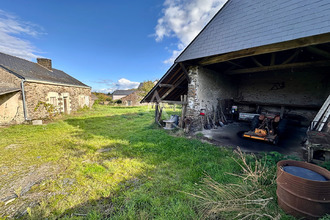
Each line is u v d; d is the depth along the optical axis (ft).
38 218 5.46
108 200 6.45
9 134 17.75
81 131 19.52
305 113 21.39
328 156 8.23
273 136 13.55
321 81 20.44
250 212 4.93
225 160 9.71
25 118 24.85
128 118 31.14
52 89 30.81
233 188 6.27
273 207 5.43
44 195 6.91
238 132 17.47
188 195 6.41
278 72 24.09
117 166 9.50
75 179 8.16
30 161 10.44
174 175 8.10
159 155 11.08
